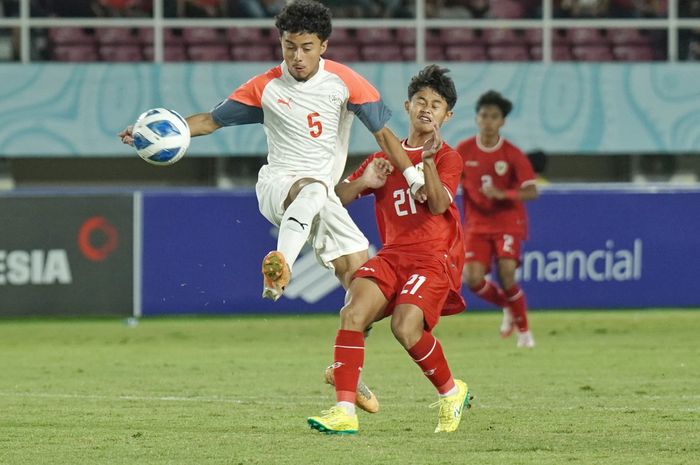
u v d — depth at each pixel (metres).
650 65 71.75
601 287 55.34
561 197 54.94
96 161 73.69
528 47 75.69
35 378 35.94
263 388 33.28
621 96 71.75
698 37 74.75
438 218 24.03
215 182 74.38
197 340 47.72
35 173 73.19
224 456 21.75
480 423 26.09
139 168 74.19
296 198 23.48
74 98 68.81
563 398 30.67
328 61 24.31
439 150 24.39
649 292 55.66
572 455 21.77
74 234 52.44
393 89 70.31
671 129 72.06
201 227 53.19
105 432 25.02
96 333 50.88
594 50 75.88
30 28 71.62
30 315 52.22
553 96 71.38
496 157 44.16
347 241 25.03
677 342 46.16
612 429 25.17
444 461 21.03
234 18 72.94
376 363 39.56
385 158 24.25
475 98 70.75
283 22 23.39
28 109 68.50
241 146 69.56
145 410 28.62
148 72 69.25
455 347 44.56
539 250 54.91
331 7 73.31
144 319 57.00
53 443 23.52
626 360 40.22
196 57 73.69
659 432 24.73
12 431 25.23
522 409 28.47
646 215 55.50
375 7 73.62
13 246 52.03
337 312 55.09
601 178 77.00
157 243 53.00
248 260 53.59
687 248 55.78
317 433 24.66
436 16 74.44
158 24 71.56
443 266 23.70
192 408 28.97
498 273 44.69
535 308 54.91
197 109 69.69
